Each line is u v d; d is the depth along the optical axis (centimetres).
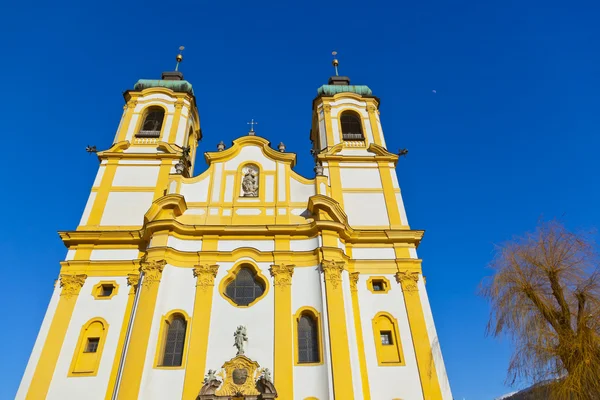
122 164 3312
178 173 3108
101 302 2677
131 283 2741
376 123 3722
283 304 2591
